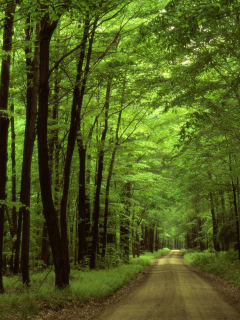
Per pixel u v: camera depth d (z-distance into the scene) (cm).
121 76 1349
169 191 3173
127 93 1522
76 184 2027
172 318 814
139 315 865
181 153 1794
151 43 1014
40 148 1110
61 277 1135
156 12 1169
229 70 1277
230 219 2862
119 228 2995
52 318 824
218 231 2823
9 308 838
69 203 2030
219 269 2064
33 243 1886
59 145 1795
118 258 2412
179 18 783
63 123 1678
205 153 1733
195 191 2567
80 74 1277
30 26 1225
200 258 3025
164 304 1023
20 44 1123
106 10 973
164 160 2012
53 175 1866
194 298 1140
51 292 1051
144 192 2758
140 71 1373
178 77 1070
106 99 1700
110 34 1391
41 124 1106
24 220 1149
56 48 1432
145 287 1489
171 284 1568
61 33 1504
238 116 1352
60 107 1936
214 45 987
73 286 1156
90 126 1923
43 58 1105
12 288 1120
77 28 1395
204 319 797
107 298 1184
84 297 1058
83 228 1889
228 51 962
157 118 2111
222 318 807
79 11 803
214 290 1368
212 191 2512
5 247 1888
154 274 2170
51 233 1141
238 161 1942
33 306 855
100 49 1481
